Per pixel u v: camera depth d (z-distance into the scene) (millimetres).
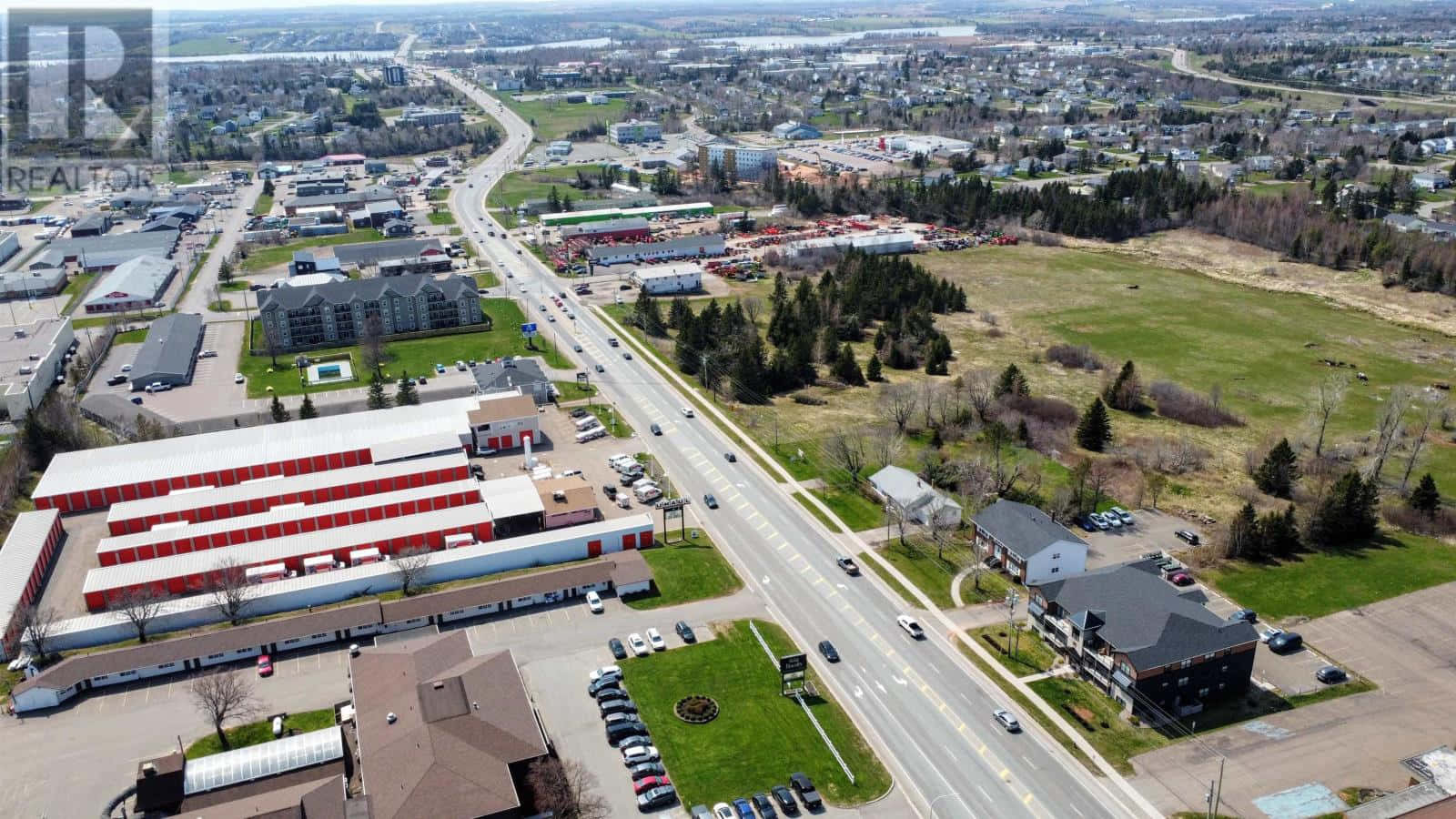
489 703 103500
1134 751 106188
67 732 109000
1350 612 131375
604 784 101062
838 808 98500
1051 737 108250
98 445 180375
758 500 162125
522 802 95875
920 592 136125
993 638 126000
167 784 97250
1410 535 153000
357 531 146250
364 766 96562
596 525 147750
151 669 118438
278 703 113375
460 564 138750
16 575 134125
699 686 116000
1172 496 165250
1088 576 124312
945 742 107750
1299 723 110125
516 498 154875
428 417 181625
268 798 92812
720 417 196625
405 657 113188
